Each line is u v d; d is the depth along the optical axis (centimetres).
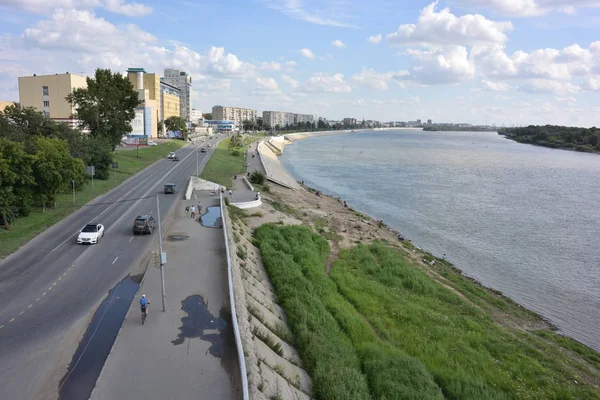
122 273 3169
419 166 15412
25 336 2277
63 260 3403
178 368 1991
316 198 8606
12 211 4166
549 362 2836
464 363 2716
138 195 6125
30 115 5778
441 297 3822
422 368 2556
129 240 3972
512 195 9712
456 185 11050
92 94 8606
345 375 2333
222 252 3666
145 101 16162
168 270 3222
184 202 5812
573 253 5641
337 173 13325
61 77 11450
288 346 2612
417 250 5456
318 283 3716
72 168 4984
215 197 6388
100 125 8744
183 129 18675
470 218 7456
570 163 17075
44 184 4644
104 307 2623
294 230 5203
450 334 3070
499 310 3806
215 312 2556
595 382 2683
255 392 1828
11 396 1805
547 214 7850
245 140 19762
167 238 4075
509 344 3011
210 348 2166
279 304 3281
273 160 14738
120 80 9412
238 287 2911
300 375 2328
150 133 16500
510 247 5847
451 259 5322
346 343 2791
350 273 4222
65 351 2150
